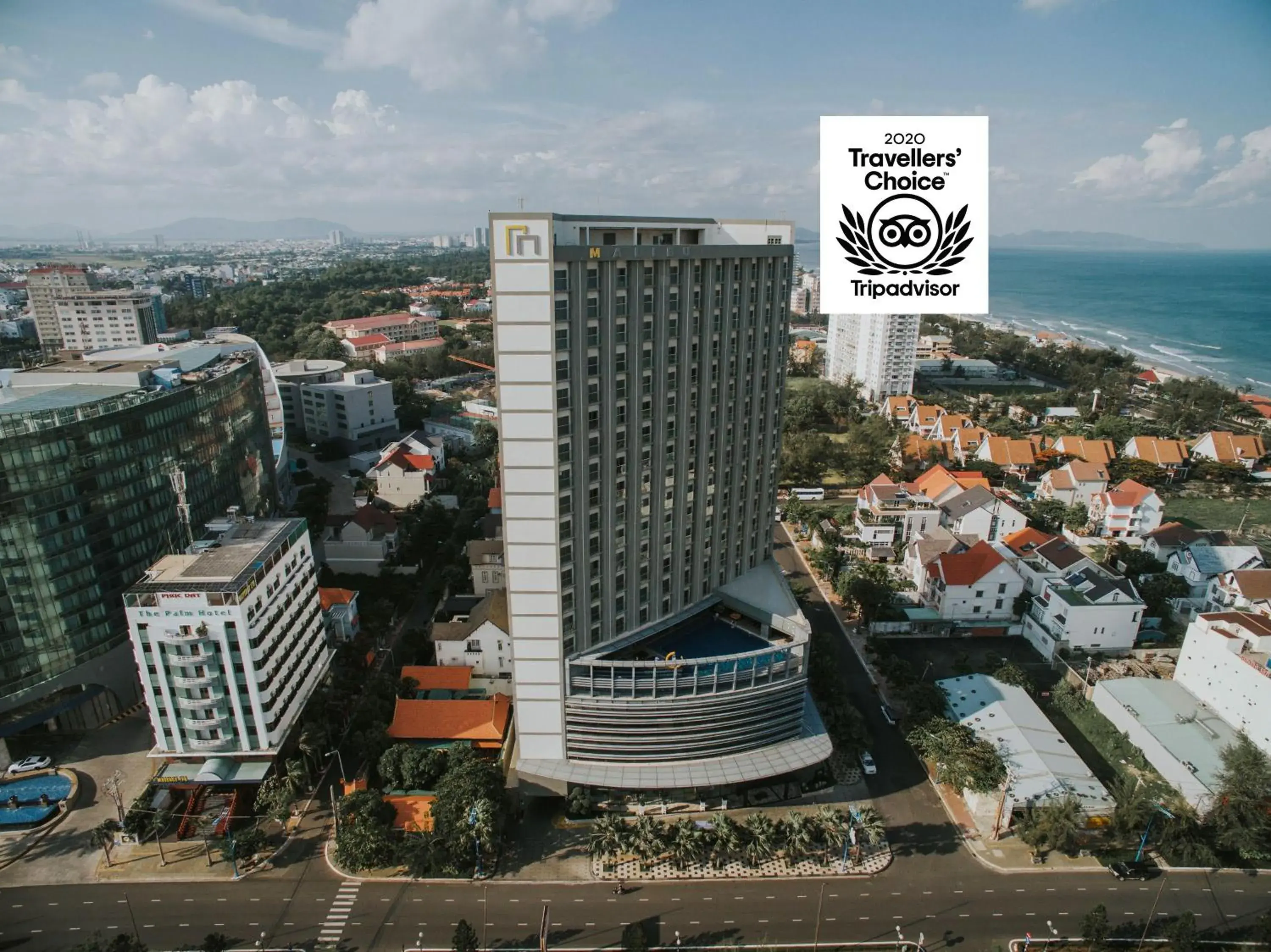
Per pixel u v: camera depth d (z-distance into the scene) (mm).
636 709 82625
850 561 144500
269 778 86375
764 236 96938
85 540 96562
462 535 151000
